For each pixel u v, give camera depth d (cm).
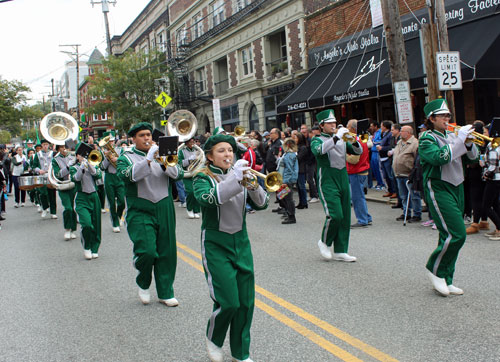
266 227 984
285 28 2094
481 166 754
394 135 1094
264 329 449
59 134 1039
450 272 514
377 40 1600
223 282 357
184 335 450
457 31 1334
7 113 4031
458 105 1370
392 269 618
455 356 371
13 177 1673
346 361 375
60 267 749
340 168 662
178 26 3331
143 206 518
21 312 543
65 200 977
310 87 1814
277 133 1204
